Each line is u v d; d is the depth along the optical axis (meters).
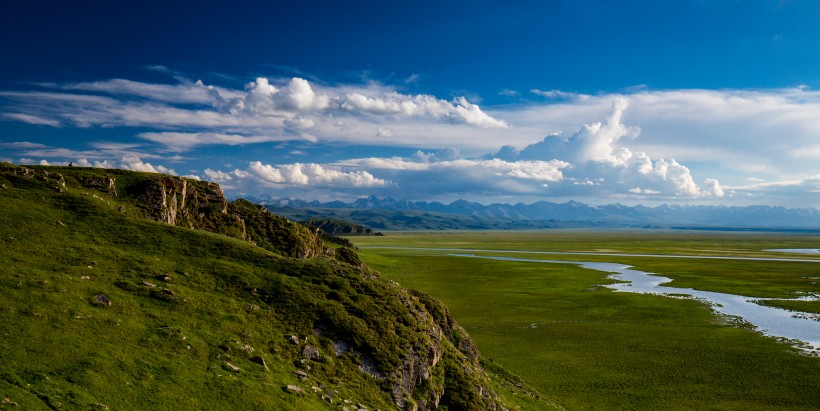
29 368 28.27
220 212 79.81
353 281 50.31
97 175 72.69
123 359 32.00
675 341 77.00
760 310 99.56
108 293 39.88
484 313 98.06
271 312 43.34
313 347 40.28
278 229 83.19
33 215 52.94
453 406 42.59
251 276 48.47
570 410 52.00
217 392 31.81
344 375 38.81
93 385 28.56
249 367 35.75
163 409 28.77
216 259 51.47
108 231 53.72
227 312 41.72
